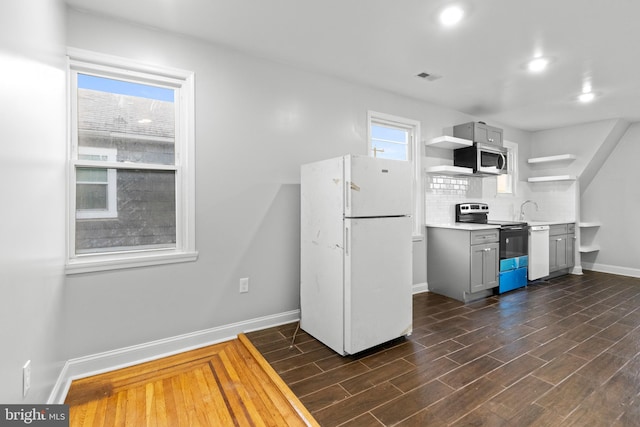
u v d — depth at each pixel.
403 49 2.69
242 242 2.75
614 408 1.74
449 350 2.44
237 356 2.40
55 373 1.84
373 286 2.40
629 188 4.93
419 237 3.98
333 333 2.44
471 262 3.58
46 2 1.68
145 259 2.32
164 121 2.48
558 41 2.54
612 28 2.34
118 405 1.82
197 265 2.55
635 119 4.73
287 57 2.83
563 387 1.94
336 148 3.29
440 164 4.23
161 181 2.46
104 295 2.20
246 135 2.76
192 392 1.95
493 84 3.44
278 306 2.96
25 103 1.38
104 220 2.27
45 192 1.66
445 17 2.22
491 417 1.67
